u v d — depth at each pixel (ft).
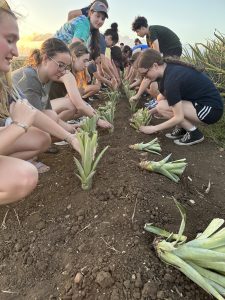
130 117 12.75
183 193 7.11
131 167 7.70
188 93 9.71
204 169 8.80
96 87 14.96
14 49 5.03
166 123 9.84
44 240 5.76
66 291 4.78
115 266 4.83
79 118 11.74
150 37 14.24
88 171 6.66
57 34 11.98
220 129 11.38
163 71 9.55
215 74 14.51
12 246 5.81
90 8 12.12
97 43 13.33
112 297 4.49
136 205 6.15
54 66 7.48
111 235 5.48
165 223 5.91
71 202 6.55
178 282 4.70
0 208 6.70
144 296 4.47
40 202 6.74
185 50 16.53
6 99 5.69
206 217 6.42
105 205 6.28
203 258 4.55
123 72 25.18
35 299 4.80
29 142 7.22
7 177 5.58
